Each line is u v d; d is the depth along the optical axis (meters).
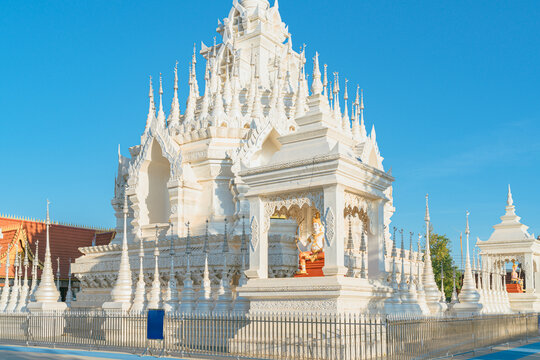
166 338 21.30
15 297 34.28
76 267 37.97
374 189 20.89
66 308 31.20
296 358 17.64
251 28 45.56
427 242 31.02
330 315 16.81
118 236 40.66
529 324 29.53
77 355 21.39
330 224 18.72
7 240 48.66
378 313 20.19
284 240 28.52
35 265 34.53
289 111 39.09
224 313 22.53
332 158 18.64
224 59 44.50
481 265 42.97
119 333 23.44
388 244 37.91
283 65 44.34
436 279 63.69
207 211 34.50
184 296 25.02
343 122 42.25
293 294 19.11
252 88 39.03
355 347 16.28
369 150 35.34
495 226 42.94
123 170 42.22
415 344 17.30
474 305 29.17
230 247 29.70
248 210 31.91
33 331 26.70
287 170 19.81
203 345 21.59
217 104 36.62
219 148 34.97
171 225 33.28
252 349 18.98
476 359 19.75
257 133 33.28
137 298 25.34
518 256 41.56
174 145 35.75
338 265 18.42
